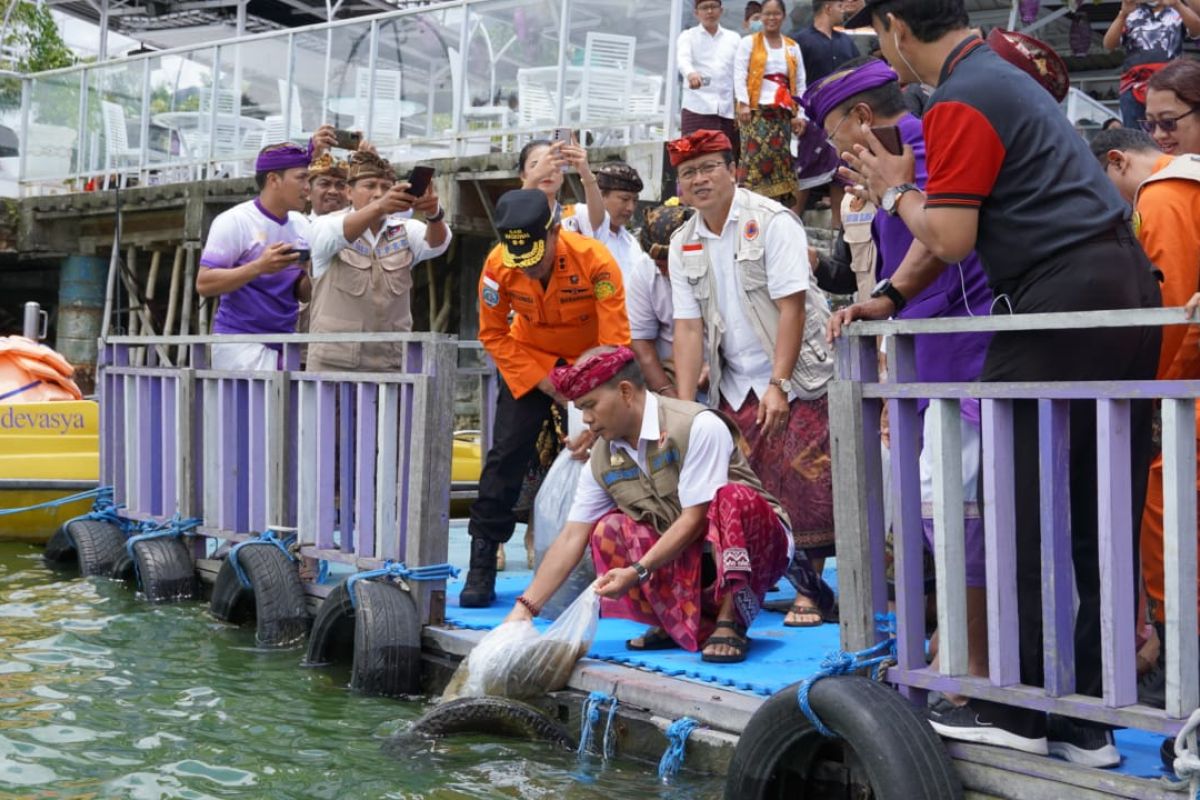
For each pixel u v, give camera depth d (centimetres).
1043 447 299
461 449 894
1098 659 319
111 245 1511
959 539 320
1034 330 307
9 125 1573
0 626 582
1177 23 782
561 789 373
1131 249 311
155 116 1448
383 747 411
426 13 1197
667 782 378
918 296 385
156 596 636
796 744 337
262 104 1347
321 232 579
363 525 529
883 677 338
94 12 1880
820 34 912
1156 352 314
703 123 955
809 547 485
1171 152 421
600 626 500
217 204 1366
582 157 562
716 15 953
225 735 425
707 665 424
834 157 891
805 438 483
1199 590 312
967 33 324
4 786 376
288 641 550
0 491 814
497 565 604
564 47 1090
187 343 653
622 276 550
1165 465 278
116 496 726
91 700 465
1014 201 311
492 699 417
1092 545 318
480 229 1180
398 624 480
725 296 490
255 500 597
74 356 1541
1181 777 277
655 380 542
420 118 1212
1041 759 304
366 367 597
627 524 446
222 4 1741
